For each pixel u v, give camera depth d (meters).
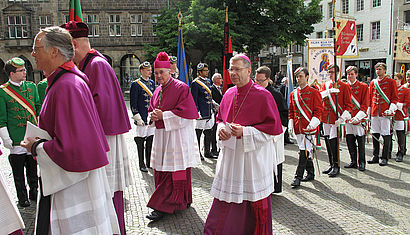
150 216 4.34
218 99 8.24
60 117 2.25
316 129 5.91
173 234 3.98
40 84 5.44
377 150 7.57
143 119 6.91
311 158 6.17
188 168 4.64
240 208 3.37
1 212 2.57
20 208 4.80
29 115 4.96
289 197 5.31
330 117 6.57
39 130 2.33
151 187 5.79
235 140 3.26
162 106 4.51
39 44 2.38
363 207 4.86
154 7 31.28
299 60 37.03
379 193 5.46
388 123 7.36
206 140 8.19
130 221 4.36
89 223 2.47
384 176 6.46
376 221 4.36
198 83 8.04
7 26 31.08
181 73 7.63
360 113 6.70
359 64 30.64
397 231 4.06
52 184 2.35
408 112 8.45
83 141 2.26
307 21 24.72
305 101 5.79
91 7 30.86
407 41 10.52
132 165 7.38
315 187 5.80
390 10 26.80
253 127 3.20
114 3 30.98
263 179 3.32
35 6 31.09
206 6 23.02
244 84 3.38
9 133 4.82
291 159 7.90
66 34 2.45
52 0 30.92
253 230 3.41
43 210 2.48
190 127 4.64
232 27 22.30
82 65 3.08
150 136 6.98
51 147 2.24
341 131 6.83
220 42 21.53
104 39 31.28
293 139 10.68
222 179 3.37
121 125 3.16
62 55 2.41
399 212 4.66
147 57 27.03
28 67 32.97
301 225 4.26
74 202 2.42
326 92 6.61
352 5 30.31
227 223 3.36
